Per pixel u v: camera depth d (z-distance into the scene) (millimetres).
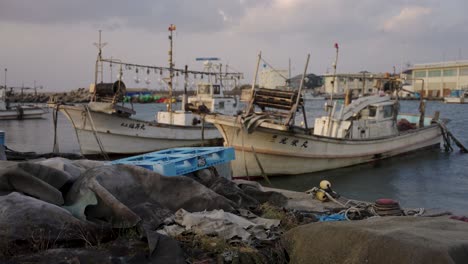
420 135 23203
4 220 4738
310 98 81625
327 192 9164
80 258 4480
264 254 5031
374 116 20812
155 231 5320
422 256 3926
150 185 6320
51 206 5074
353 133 19922
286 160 17516
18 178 5715
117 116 21875
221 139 25984
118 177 6102
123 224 5156
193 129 24641
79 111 21281
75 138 32719
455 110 64688
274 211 7070
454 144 27266
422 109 24297
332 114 20391
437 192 15266
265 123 16359
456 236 4328
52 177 6035
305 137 17297
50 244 4750
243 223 5891
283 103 17062
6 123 47719
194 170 8469
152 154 9398
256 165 17172
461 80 95750
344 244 4527
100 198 5461
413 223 4883
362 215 7410
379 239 4273
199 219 5680
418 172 18781
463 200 14109
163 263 4551
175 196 6418
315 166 18328
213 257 4961
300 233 5051
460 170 19141
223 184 7742
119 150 22547
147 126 22984
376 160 20688
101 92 22547
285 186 16531
